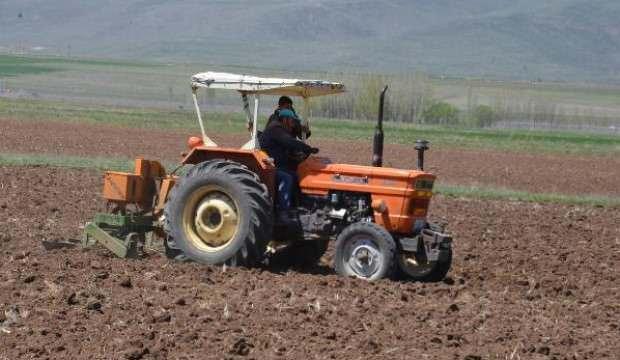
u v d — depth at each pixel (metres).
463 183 34.44
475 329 12.98
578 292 16.17
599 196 32.34
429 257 15.95
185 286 14.58
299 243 17.28
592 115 129.88
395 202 15.88
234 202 15.95
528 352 12.10
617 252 20.42
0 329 12.23
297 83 15.86
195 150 16.62
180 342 11.98
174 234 16.28
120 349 11.69
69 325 12.48
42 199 23.52
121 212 16.95
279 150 16.34
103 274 14.99
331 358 11.58
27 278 14.52
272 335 12.29
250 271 15.72
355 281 15.26
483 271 17.66
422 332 12.68
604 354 12.13
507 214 25.83
